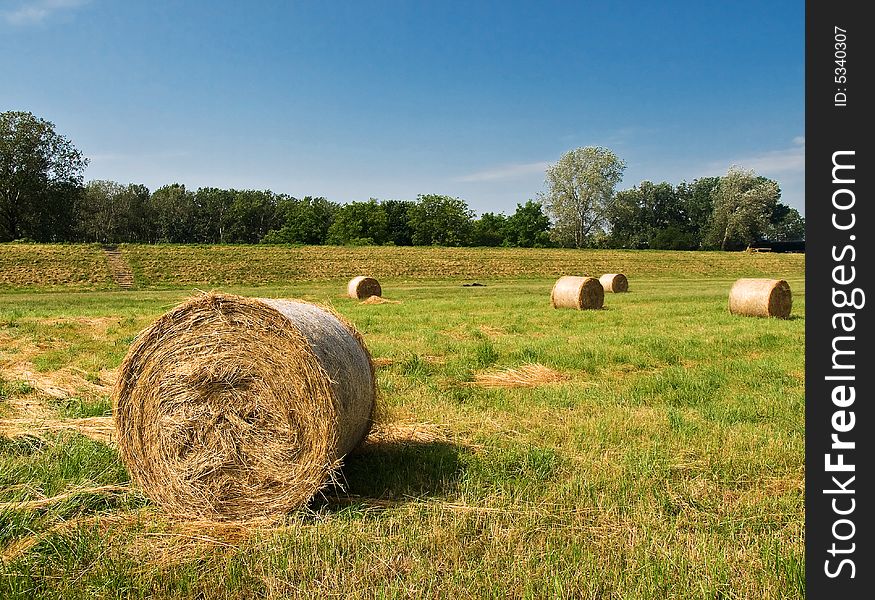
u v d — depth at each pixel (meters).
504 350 11.99
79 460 5.69
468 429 7.00
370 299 26.98
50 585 3.79
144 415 5.20
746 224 92.75
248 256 51.09
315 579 3.83
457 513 4.65
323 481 4.93
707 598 3.61
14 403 8.12
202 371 5.15
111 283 41.34
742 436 6.58
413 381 9.55
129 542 4.35
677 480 5.41
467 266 53.00
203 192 120.81
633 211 98.38
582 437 6.64
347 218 93.62
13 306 24.95
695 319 18.11
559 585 3.63
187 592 3.76
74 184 80.69
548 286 41.38
